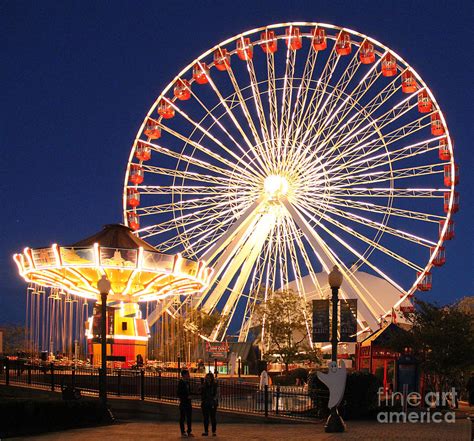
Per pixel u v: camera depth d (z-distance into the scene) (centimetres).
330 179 5706
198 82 5919
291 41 5706
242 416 2750
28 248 4778
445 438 2067
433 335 3578
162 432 2297
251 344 6316
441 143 5569
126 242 4941
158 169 5922
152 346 6384
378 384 2939
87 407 2514
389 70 5600
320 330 2769
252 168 5788
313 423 2680
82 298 5544
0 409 2141
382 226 5659
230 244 5853
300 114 5741
